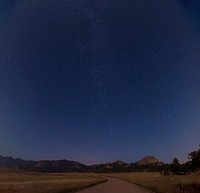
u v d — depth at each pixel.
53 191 28.42
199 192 26.94
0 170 151.38
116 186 45.16
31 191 28.19
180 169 95.88
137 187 42.03
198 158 67.06
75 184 46.97
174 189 29.69
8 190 29.59
